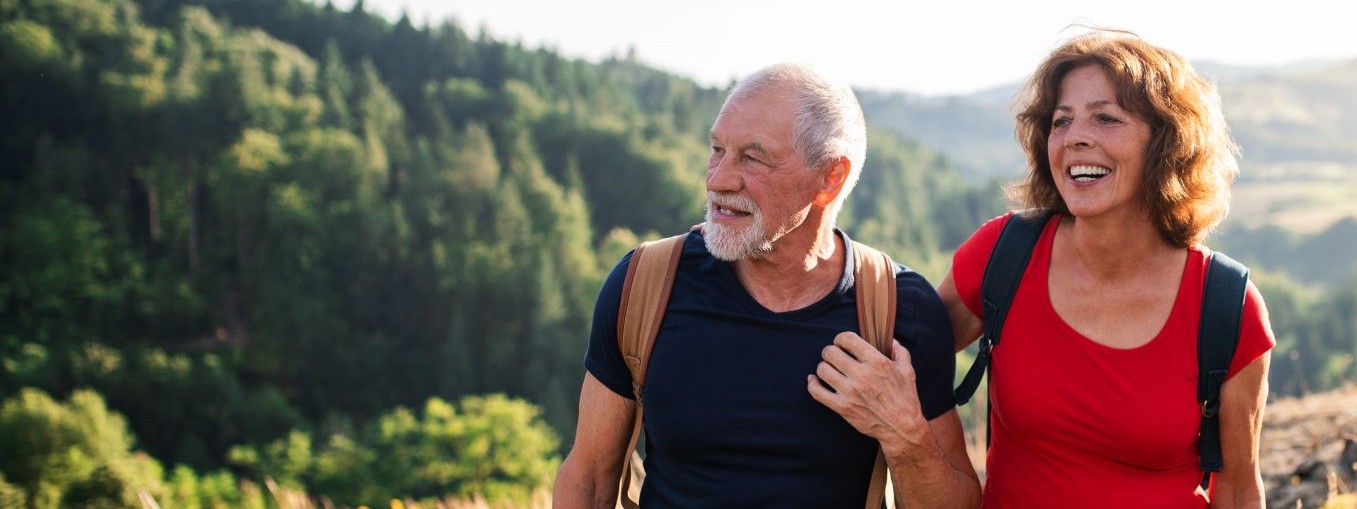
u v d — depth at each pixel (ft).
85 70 306.35
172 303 246.27
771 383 6.27
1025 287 6.57
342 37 431.84
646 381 6.51
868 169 449.06
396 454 162.81
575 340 240.53
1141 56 5.97
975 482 6.71
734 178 6.11
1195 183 5.95
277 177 274.98
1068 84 6.26
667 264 6.63
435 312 247.09
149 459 166.91
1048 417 6.39
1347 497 9.38
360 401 230.48
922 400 6.54
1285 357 195.00
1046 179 6.70
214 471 195.83
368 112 335.06
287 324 237.04
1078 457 6.38
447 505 20.34
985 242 6.96
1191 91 5.94
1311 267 514.68
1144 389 6.13
